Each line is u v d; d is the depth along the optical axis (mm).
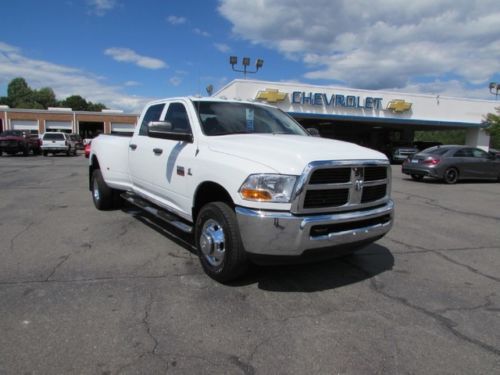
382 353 2879
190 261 4715
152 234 5848
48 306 3473
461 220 7727
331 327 3240
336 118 28984
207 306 3555
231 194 3738
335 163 3639
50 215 7102
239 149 4012
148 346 2893
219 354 2818
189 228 4531
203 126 4656
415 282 4281
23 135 29375
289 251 3518
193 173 4367
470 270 4723
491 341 3078
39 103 113188
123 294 3758
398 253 5328
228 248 3830
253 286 4020
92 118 52906
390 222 4270
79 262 4617
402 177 17391
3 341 2910
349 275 4422
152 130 4766
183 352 2832
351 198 3812
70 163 21484
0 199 8852
